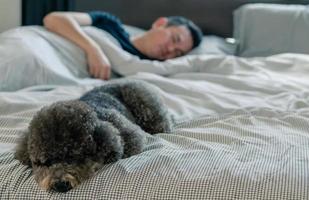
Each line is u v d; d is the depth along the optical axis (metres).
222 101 1.54
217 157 1.01
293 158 1.00
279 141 1.13
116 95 1.25
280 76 1.84
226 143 1.15
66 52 1.87
